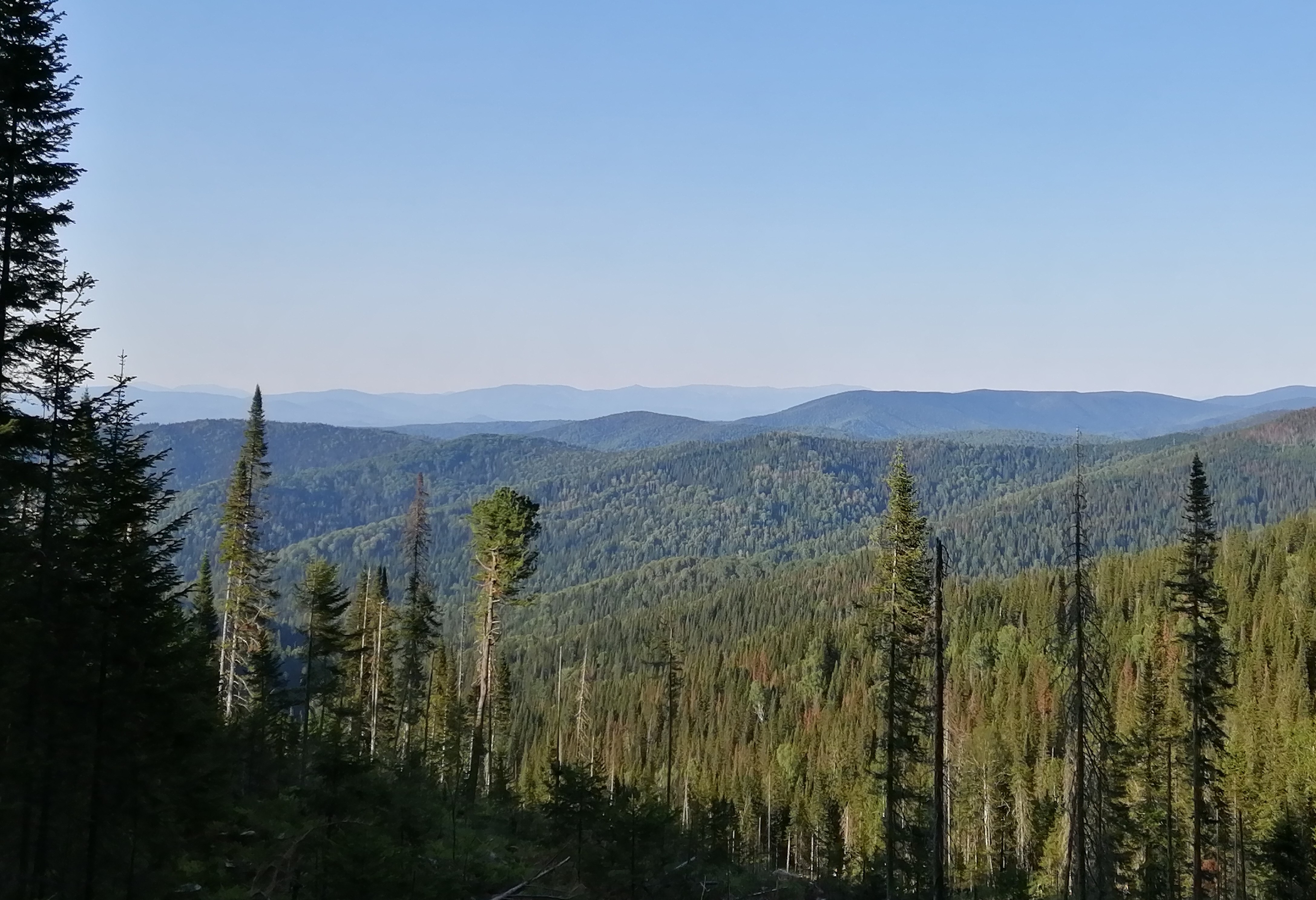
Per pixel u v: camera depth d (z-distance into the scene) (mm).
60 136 20625
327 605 49406
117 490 21297
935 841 34781
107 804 20719
